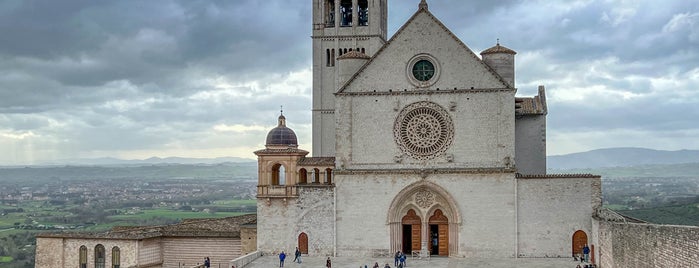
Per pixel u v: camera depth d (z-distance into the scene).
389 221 89.19
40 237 97.50
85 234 97.00
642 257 59.16
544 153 94.81
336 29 130.50
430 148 89.06
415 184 88.81
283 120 100.69
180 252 98.12
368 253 89.69
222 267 96.81
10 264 173.88
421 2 89.88
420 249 89.81
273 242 91.88
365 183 90.00
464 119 88.31
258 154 96.06
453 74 88.75
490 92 87.81
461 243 87.75
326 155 129.38
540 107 95.44
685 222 169.88
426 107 89.19
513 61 89.69
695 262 46.78
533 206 86.62
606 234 74.62
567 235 86.06
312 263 85.81
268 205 92.12
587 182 85.88
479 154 87.88
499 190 87.12
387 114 90.12
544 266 80.25
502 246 86.94
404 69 89.88
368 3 129.75
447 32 88.94
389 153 89.94
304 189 91.38
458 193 88.00
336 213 90.44
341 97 91.12
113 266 94.19
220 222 107.19
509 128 87.19
